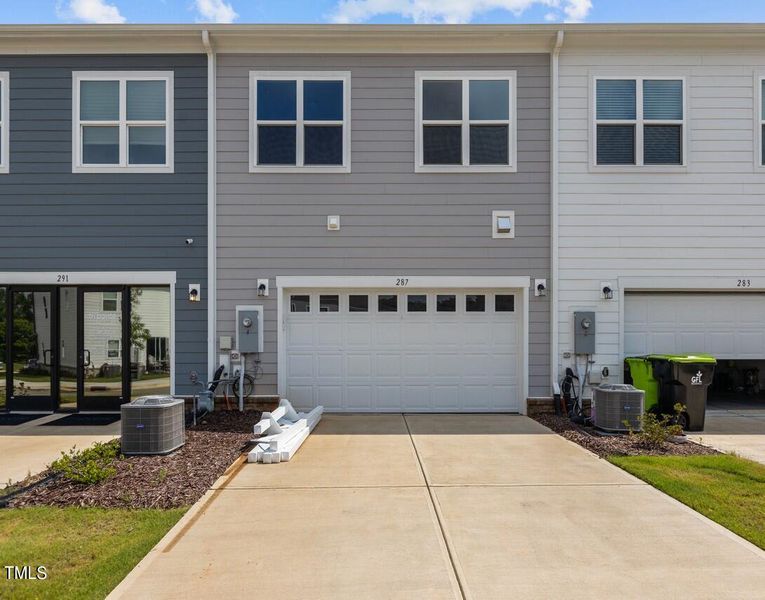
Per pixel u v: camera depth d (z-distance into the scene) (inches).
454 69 342.3
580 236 340.5
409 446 255.0
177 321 338.0
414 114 341.1
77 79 337.7
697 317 346.3
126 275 336.8
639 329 346.0
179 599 118.8
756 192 341.4
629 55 341.1
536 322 340.5
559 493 186.7
